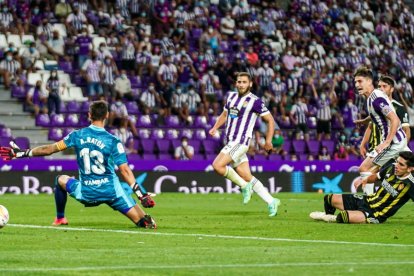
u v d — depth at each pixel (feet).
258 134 230.48
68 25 242.78
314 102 253.24
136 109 233.96
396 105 123.54
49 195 182.09
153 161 199.31
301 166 211.82
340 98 261.24
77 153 97.71
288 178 210.59
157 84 240.94
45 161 192.75
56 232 93.35
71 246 80.07
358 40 286.46
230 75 250.37
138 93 238.89
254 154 228.22
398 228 99.66
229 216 120.78
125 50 242.99
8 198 168.66
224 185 203.51
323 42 281.33
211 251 76.69
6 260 69.56
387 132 114.42
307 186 212.02
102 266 66.49
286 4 291.17
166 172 200.03
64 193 101.24
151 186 199.00
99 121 97.45
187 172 201.67
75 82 236.02
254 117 123.75
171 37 253.85
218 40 259.60
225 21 267.80
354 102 260.01
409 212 131.54
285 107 247.50
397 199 105.19
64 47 239.71
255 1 282.77
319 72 265.13
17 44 236.02
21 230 95.30
